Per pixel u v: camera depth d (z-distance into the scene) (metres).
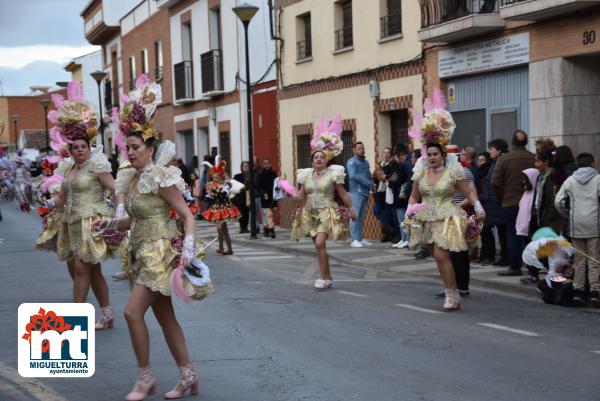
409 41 18.17
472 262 13.71
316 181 11.60
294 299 10.60
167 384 6.51
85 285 8.62
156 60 36.75
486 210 12.94
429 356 7.33
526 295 10.91
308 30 23.19
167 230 6.05
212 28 29.69
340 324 8.84
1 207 40.56
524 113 15.12
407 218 10.04
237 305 10.11
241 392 6.23
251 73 26.75
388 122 19.53
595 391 6.16
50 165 10.86
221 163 16.66
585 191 9.87
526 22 14.66
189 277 5.88
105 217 8.70
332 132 11.68
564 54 13.84
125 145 6.27
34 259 16.16
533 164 11.98
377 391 6.20
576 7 13.14
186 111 33.06
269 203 20.14
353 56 20.52
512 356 7.32
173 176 5.90
